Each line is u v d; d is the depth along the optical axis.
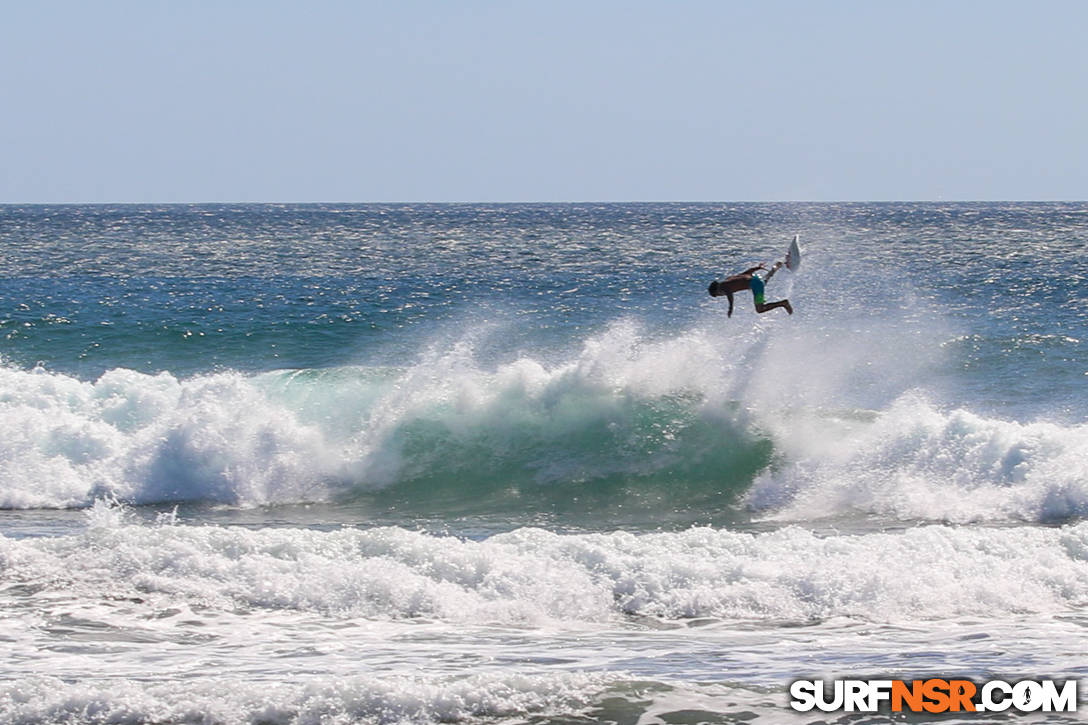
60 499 69.38
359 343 119.94
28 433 72.56
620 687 35.12
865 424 72.19
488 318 138.12
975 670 37.12
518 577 46.09
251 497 70.81
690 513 65.88
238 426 73.44
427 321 135.00
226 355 112.50
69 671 36.66
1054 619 43.31
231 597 44.94
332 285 185.12
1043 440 66.19
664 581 45.91
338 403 76.06
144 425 74.75
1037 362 100.81
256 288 178.38
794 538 50.47
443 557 47.38
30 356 108.94
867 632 41.91
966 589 45.62
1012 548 49.06
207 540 48.97
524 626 42.84
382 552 48.34
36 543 48.81
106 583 45.81
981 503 63.78
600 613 44.25
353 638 40.91
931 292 163.62
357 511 67.56
